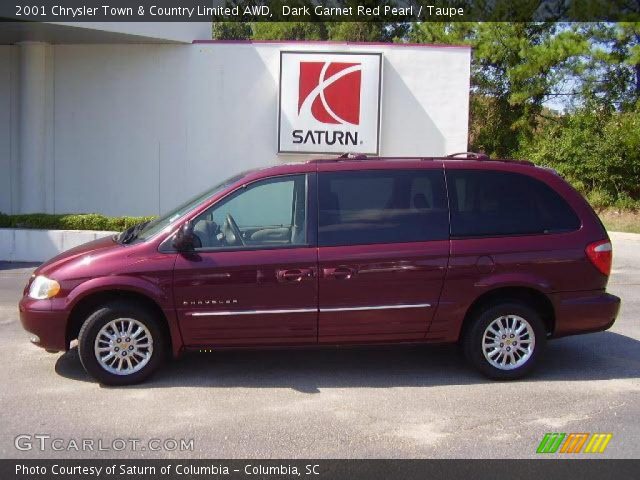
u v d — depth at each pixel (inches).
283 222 227.6
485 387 225.9
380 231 226.5
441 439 183.3
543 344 233.8
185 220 224.7
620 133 867.4
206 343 223.3
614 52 812.6
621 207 884.6
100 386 222.7
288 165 232.5
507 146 1001.5
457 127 588.1
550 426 192.7
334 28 1023.6
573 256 230.7
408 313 225.8
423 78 584.4
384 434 186.1
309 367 245.8
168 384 225.6
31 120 588.1
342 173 231.1
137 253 221.0
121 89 594.2
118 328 222.1
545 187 236.5
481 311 230.2
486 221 231.1
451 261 225.6
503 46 917.2
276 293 221.5
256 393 218.1
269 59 581.6
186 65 587.8
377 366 247.8
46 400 209.8
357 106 575.8
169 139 593.6
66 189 605.6
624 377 238.1
